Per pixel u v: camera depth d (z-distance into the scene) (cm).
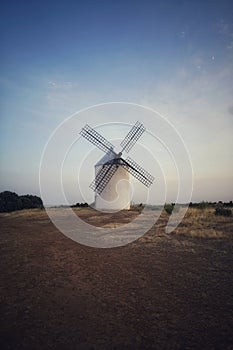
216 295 601
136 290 636
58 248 1080
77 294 613
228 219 1728
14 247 1098
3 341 420
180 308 538
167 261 884
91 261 891
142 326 468
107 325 472
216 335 438
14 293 618
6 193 3956
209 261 873
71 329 458
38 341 421
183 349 401
